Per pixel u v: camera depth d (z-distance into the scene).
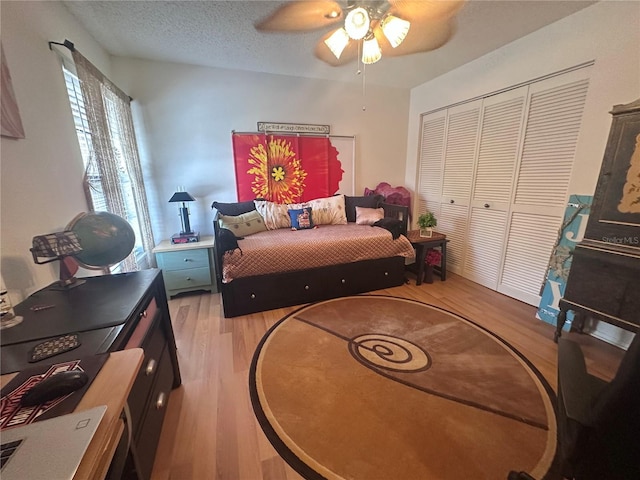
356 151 3.70
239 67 2.96
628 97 1.80
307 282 2.63
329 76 3.26
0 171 1.14
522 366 1.76
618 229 1.70
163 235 3.13
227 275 2.31
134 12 1.89
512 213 2.66
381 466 1.17
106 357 0.75
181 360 1.87
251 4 1.80
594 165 2.01
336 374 1.71
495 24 2.13
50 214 1.46
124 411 0.76
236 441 1.29
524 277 2.62
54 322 0.95
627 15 1.76
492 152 2.78
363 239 2.78
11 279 1.16
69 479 0.43
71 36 1.88
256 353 1.93
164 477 1.14
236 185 3.27
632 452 0.67
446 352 1.91
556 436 1.29
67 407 0.59
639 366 0.61
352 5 1.77
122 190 2.42
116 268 2.13
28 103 1.36
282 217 3.25
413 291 2.92
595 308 1.78
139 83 2.75
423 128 3.67
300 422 1.38
